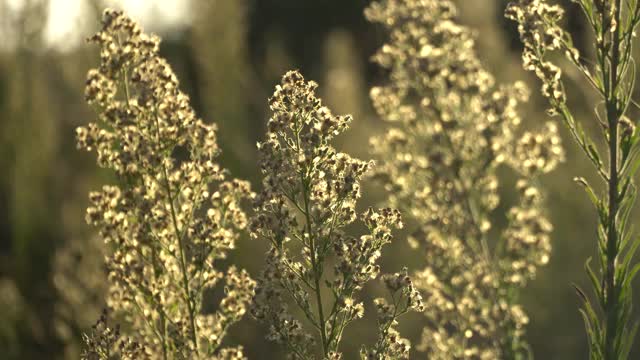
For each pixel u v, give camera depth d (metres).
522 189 4.45
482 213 4.49
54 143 9.16
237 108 8.82
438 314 4.43
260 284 3.72
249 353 7.00
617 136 4.05
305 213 3.67
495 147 4.39
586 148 4.10
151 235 3.93
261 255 7.34
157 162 3.87
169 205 4.07
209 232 3.96
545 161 4.34
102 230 3.98
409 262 6.63
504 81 7.11
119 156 3.95
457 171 4.43
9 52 9.63
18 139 9.22
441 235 4.46
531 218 4.41
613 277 4.05
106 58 3.95
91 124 4.00
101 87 3.97
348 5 22.30
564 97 4.16
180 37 9.33
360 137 7.87
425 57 4.44
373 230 3.77
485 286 4.37
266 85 9.97
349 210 3.71
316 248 3.72
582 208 7.39
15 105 9.38
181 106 3.99
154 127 3.98
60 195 8.94
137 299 4.09
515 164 4.43
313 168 3.68
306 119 3.71
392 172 4.53
